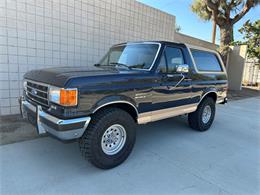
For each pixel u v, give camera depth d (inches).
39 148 135.7
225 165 124.9
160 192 96.4
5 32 186.9
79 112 98.0
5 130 163.0
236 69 535.2
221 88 200.4
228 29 447.5
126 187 99.2
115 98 110.5
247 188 102.5
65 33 225.0
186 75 155.3
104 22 259.0
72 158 124.7
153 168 117.6
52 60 219.1
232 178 111.0
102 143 110.9
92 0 242.5
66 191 94.4
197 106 176.4
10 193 91.1
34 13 200.5
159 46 140.2
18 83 201.2
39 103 112.0
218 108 307.6
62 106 95.0
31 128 169.0
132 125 122.5
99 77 105.1
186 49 159.9
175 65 148.0
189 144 155.9
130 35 293.9
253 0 407.2
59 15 217.6
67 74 103.4
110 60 163.0
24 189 94.3
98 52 257.9
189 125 190.9
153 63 134.0
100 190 96.3
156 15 329.1
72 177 105.5
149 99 129.6
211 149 148.5
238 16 434.0
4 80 193.2
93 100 102.0
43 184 98.6
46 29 210.5
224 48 455.2
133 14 293.1
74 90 95.5
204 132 186.7
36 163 117.3
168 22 353.1
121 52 158.2
